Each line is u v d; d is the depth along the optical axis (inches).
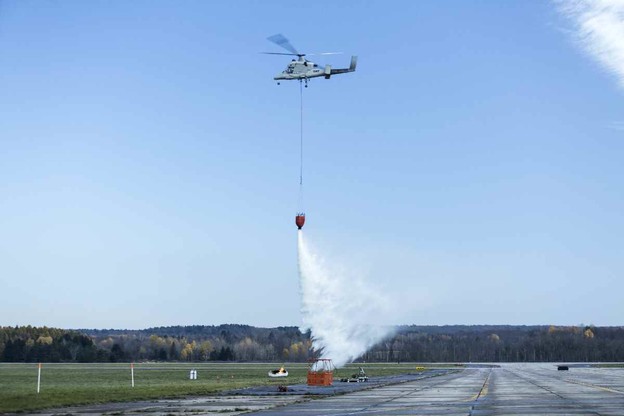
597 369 6304.1
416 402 2044.8
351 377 3988.7
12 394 2180.1
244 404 1977.1
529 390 2674.7
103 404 1974.7
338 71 3831.2
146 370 5831.7
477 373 5113.2
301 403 2018.9
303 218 3358.8
